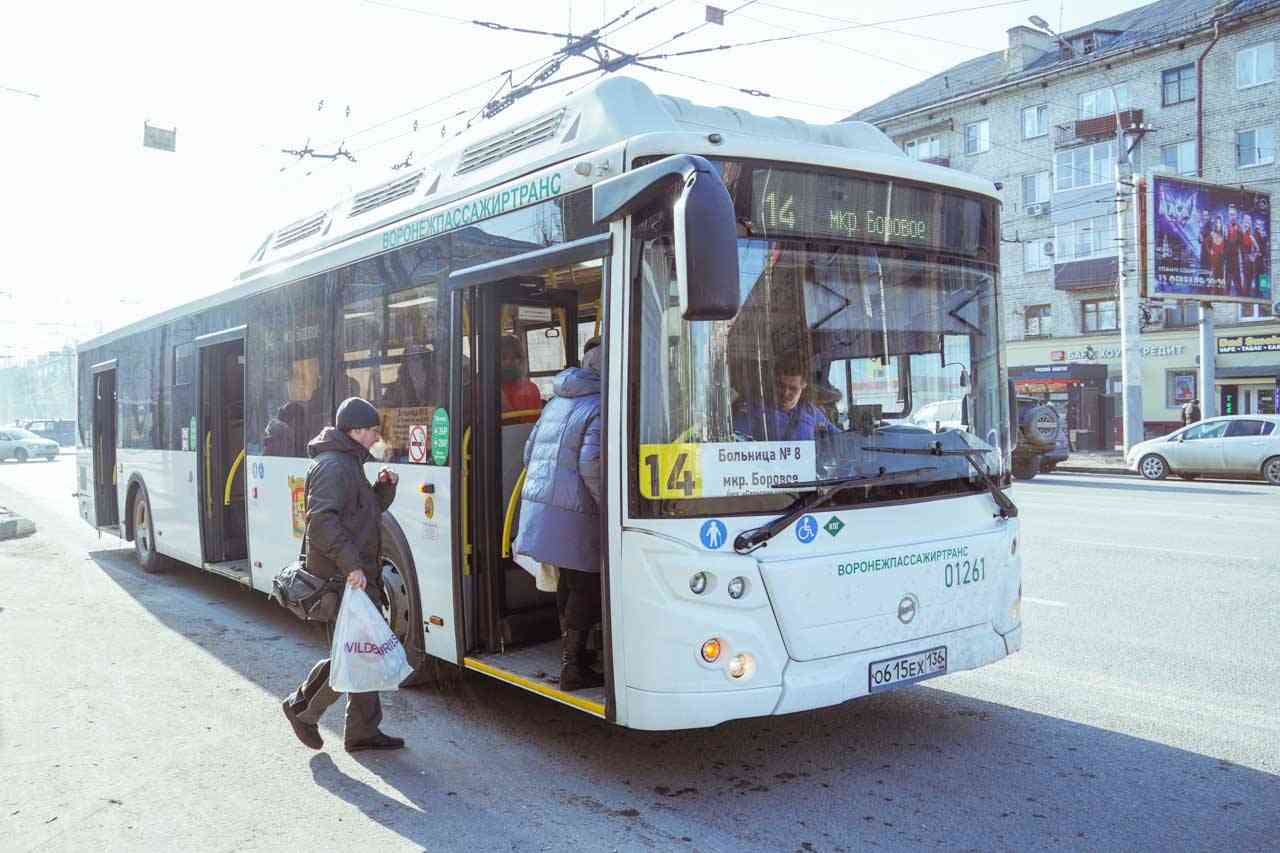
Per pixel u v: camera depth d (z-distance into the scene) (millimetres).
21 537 15047
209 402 9367
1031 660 6801
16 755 5285
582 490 4734
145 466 11031
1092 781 4703
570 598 4926
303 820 4434
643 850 4070
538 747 5340
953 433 5117
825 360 4691
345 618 4965
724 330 4457
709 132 4789
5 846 4199
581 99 5219
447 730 5641
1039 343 41156
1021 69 42688
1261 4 34844
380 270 6570
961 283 5234
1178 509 15836
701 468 4352
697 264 3832
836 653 4547
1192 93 37094
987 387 5324
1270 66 34938
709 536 4332
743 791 4672
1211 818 4277
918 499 4898
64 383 105938
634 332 4445
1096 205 39531
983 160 43531
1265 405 35000
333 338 7141
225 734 5605
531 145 5504
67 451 59531
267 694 6387
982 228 5363
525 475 5043
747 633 4352
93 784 4879
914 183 5039
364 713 5246
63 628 8320
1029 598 8773
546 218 5055
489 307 5734
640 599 4363
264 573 8141
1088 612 8180
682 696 4297
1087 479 24188
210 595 9859
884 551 4703
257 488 8273
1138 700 5906
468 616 5691
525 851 4094
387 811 4520
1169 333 36562
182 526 9906
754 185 4551
